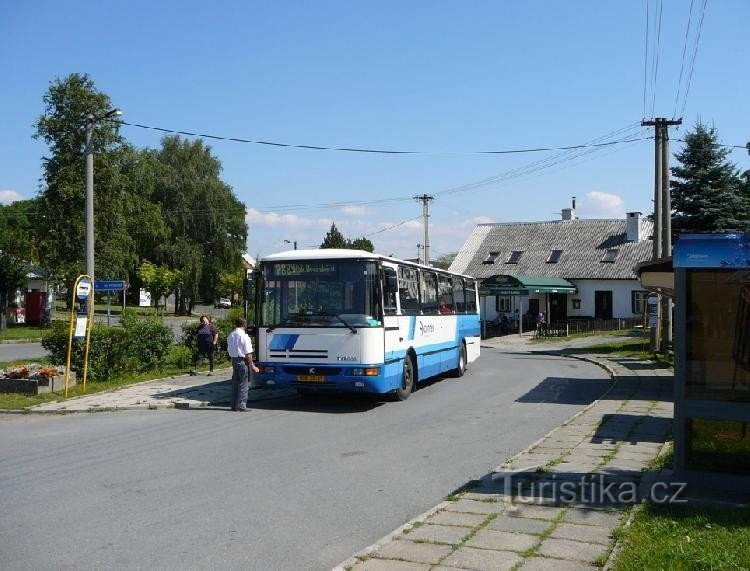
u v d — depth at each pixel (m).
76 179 40.75
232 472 8.88
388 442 10.95
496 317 54.91
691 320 7.41
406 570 5.27
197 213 62.84
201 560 5.71
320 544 6.12
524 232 59.81
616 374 21.67
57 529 6.54
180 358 21.97
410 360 16.52
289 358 14.27
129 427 12.39
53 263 41.59
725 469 7.31
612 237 55.62
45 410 14.15
